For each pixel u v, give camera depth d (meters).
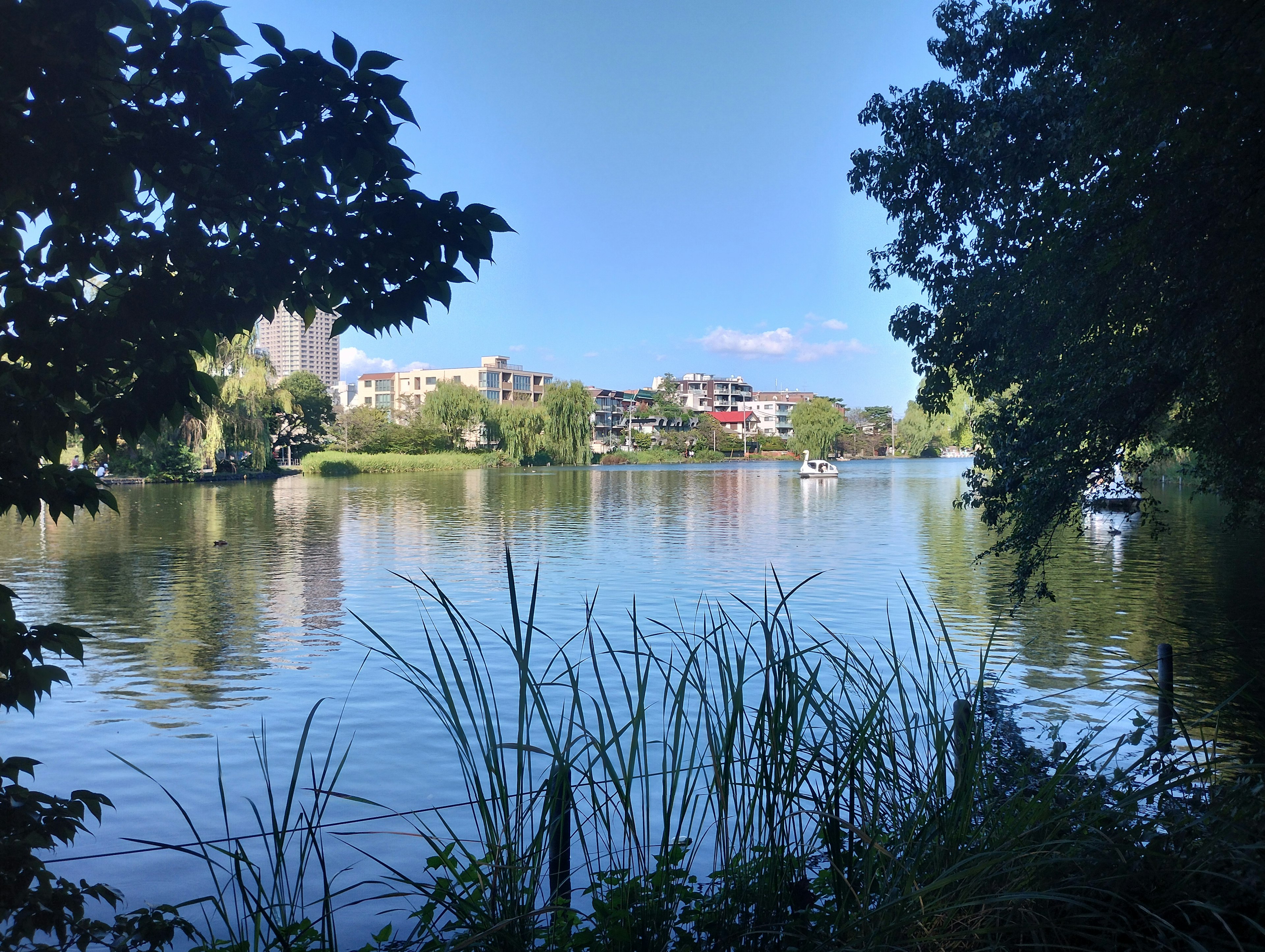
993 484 9.93
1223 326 6.75
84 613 14.76
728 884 2.95
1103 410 8.31
